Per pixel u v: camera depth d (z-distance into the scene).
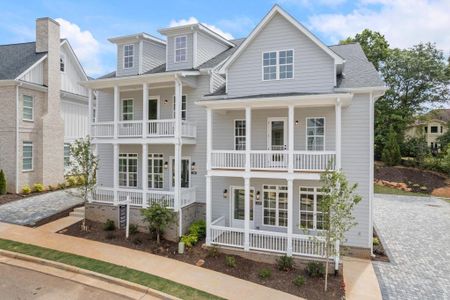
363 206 12.88
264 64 14.32
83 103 26.88
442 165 33.94
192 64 16.64
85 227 14.12
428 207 23.77
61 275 9.73
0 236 12.64
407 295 9.36
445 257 12.72
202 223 14.67
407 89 39.53
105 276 9.60
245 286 9.70
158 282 9.47
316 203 13.71
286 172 12.25
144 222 14.38
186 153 16.45
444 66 37.62
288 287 9.74
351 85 13.05
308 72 13.59
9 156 20.31
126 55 18.36
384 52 38.72
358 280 10.42
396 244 14.42
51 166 22.56
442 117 54.72
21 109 20.59
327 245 9.72
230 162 13.18
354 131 13.07
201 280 9.94
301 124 14.10
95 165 15.52
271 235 11.95
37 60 21.55
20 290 8.61
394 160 35.91
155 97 17.42
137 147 17.95
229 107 13.20
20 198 19.36
